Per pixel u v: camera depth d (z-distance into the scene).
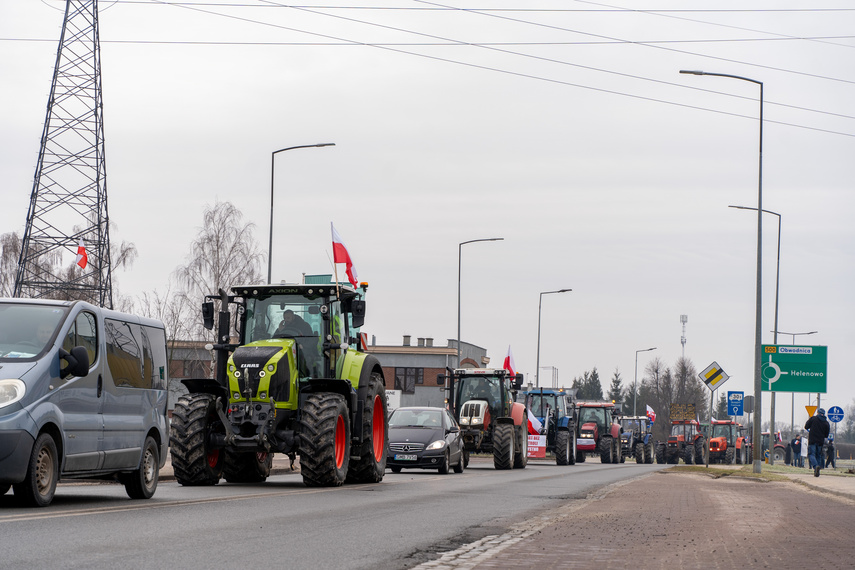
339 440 16.55
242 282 56.59
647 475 26.09
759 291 28.36
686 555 7.73
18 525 8.55
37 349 10.57
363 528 9.59
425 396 78.81
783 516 11.80
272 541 8.21
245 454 17.78
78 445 10.97
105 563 6.56
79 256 51.31
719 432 62.19
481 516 11.39
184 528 8.95
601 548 8.19
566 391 49.94
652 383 127.50
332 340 17.27
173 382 56.06
